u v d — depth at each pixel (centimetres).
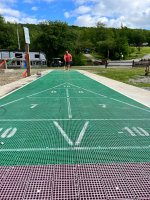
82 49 8612
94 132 582
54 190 332
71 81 1758
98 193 326
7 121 683
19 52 5034
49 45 6719
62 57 6612
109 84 1562
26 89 1338
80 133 575
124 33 12125
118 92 1215
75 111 808
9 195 323
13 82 1678
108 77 2119
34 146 493
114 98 1050
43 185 344
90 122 671
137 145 499
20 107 873
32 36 7300
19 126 634
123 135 561
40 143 510
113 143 510
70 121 682
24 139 534
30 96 1112
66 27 6912
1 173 378
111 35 10756
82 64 6550
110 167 398
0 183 350
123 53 8194
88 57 8225
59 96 1119
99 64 6419
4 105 906
